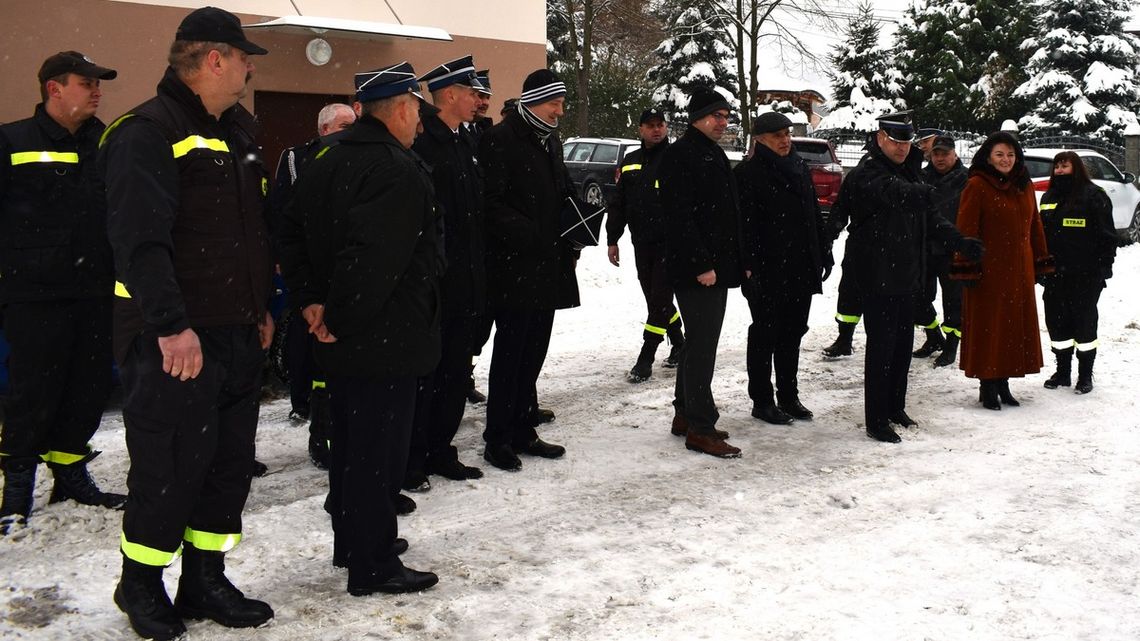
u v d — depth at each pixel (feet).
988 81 134.00
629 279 39.42
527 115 16.99
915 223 19.25
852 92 144.87
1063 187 23.17
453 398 16.74
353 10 39.78
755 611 12.08
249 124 11.79
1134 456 18.42
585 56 113.70
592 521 15.21
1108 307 34.50
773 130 19.92
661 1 132.98
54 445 15.49
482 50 43.93
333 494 12.87
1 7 32.37
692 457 18.54
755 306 20.51
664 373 25.62
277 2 37.96
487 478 17.20
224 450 11.51
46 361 14.92
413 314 12.09
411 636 11.48
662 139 24.14
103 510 15.33
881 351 19.39
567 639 11.41
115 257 10.15
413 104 12.07
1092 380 23.91
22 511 15.01
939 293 39.17
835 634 11.48
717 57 132.57
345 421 12.60
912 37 141.69
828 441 19.63
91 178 15.29
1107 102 118.11
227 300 10.99
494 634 11.53
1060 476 17.30
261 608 11.70
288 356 20.48
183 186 10.65
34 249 14.74
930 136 27.48
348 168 11.69
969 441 19.56
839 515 15.51
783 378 21.16
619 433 20.16
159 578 11.34
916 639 11.35
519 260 17.01
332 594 12.58
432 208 12.28
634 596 12.52
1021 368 21.59
